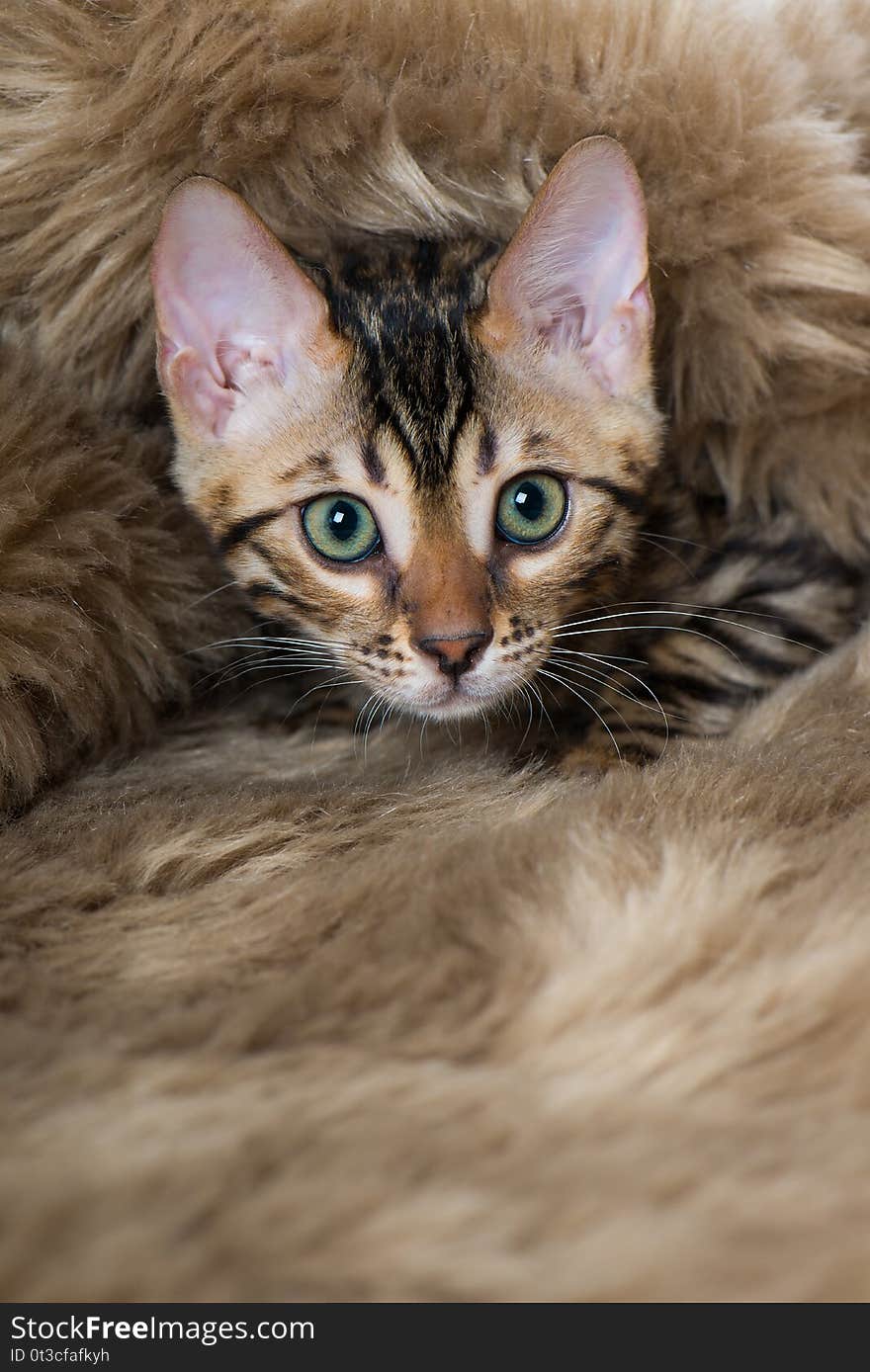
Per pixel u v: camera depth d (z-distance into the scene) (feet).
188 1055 1.01
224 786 1.23
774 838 1.10
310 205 1.32
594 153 1.29
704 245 1.32
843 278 1.32
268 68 1.27
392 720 1.38
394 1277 0.82
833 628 1.42
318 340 1.34
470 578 1.30
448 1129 0.95
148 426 1.37
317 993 1.03
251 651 1.38
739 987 1.03
